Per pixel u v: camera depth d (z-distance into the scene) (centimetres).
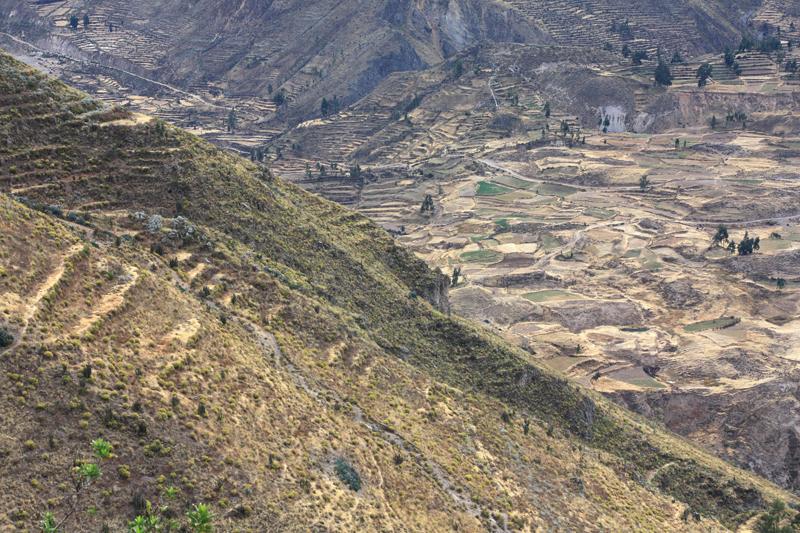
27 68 15612
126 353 10088
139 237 13762
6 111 14725
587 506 13412
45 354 9356
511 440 14188
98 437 9012
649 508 14500
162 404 9694
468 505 11794
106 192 14712
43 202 13925
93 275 10894
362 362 13762
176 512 8800
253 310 13388
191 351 10669
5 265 10150
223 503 9106
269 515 9281
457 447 13088
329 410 11856
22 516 8081
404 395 13662
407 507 10988
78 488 7700
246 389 10831
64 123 15162
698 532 14350
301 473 10075
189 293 12656
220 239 14825
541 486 13362
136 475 8931
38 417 8881
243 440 9969
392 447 11975
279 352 12681
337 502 10000
